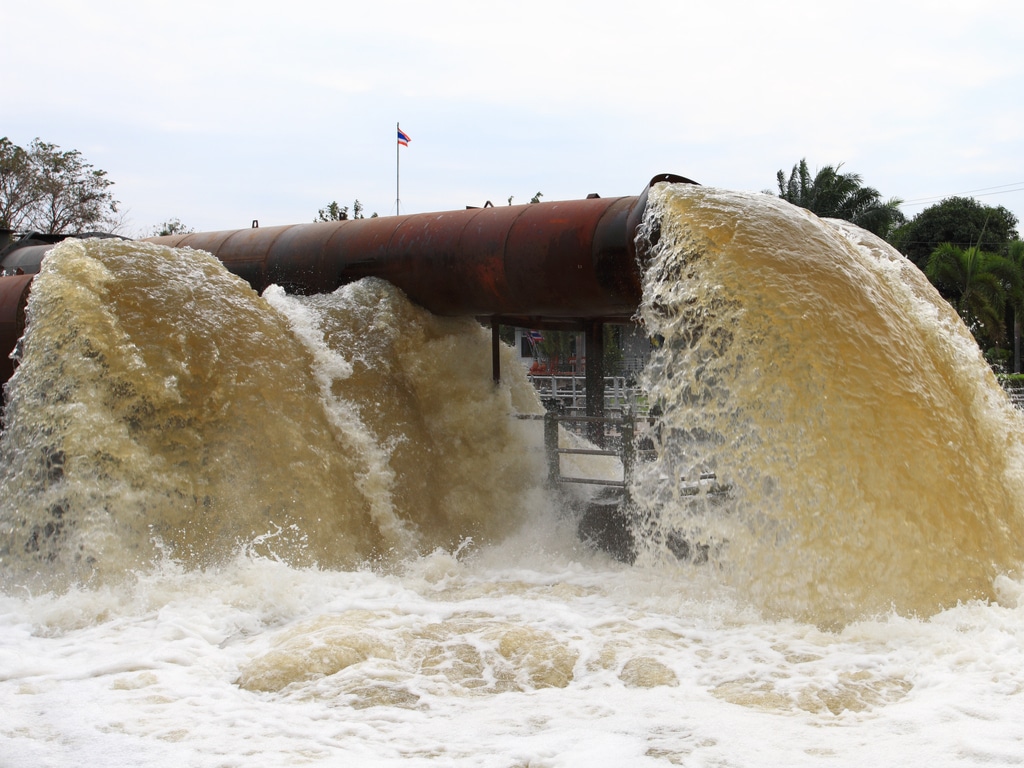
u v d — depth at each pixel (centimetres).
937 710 566
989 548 792
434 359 1128
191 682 625
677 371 881
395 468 1009
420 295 1145
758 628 745
